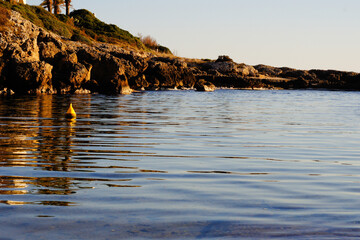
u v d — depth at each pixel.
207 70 107.25
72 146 11.51
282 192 6.80
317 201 6.25
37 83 45.97
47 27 80.12
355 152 11.69
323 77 120.38
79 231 4.79
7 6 74.88
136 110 26.67
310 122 21.80
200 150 11.50
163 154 10.65
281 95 66.12
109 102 34.38
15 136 13.14
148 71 74.81
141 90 65.62
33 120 18.28
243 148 12.08
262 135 15.44
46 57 50.34
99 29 107.69
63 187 6.84
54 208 5.65
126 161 9.48
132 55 67.62
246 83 96.94
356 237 4.68
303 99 53.97
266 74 120.69
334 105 41.41
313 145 13.04
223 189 6.95
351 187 7.25
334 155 11.10
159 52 126.50
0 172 7.92
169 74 75.94
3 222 5.05
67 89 49.12
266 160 10.12
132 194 6.48
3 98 34.72
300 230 4.91
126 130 15.77
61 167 8.55
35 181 7.22
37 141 12.25
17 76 44.78
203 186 7.15
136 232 4.79
